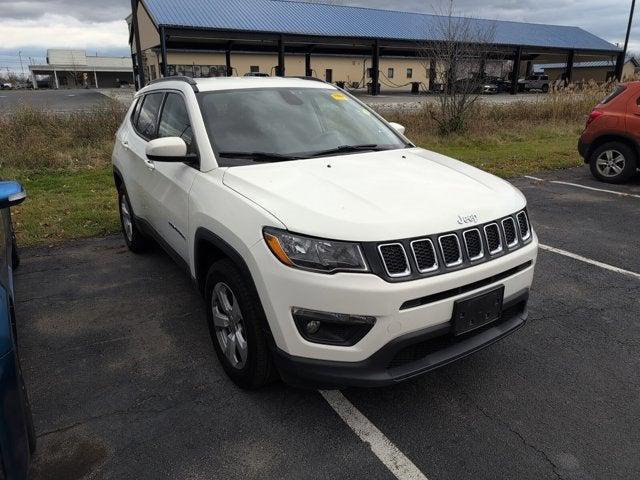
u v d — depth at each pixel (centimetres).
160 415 289
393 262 247
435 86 1484
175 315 407
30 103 1253
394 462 255
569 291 456
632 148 873
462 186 305
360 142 384
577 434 275
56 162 1015
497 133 1448
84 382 320
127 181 486
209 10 3341
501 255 281
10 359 195
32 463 254
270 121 370
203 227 311
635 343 369
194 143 348
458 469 251
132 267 508
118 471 249
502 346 364
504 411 294
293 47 4931
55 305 425
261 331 279
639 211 725
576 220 681
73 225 638
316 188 285
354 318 246
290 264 250
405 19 4166
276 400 301
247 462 255
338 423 282
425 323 255
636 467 253
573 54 4625
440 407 296
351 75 5431
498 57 3931
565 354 354
